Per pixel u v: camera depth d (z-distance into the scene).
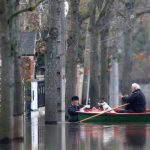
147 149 49.66
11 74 53.00
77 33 86.12
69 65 86.31
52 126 70.44
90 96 96.44
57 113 76.50
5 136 52.88
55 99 72.81
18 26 57.91
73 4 85.62
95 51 94.69
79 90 132.00
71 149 49.94
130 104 72.69
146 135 59.22
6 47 52.66
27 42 94.69
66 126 70.06
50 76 72.38
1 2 52.22
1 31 52.53
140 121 71.19
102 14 91.75
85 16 97.00
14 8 54.56
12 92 53.16
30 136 59.62
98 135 59.78
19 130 55.88
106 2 90.06
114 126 69.12
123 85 100.00
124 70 100.38
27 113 89.69
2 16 52.38
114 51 120.94
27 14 92.25
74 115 74.44
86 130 64.94
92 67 95.31
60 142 54.53
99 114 71.69
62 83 81.31
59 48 76.75
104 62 103.12
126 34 100.31
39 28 90.44
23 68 88.81
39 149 49.94
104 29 100.94
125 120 71.12
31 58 94.75
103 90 102.69
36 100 94.31
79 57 117.88
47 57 72.38
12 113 53.28
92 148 50.50
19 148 50.50
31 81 91.19
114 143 53.41
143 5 118.62
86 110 76.06
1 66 52.91
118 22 102.50
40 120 82.12
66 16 97.94
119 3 100.62
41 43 98.69
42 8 91.19
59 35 75.50
